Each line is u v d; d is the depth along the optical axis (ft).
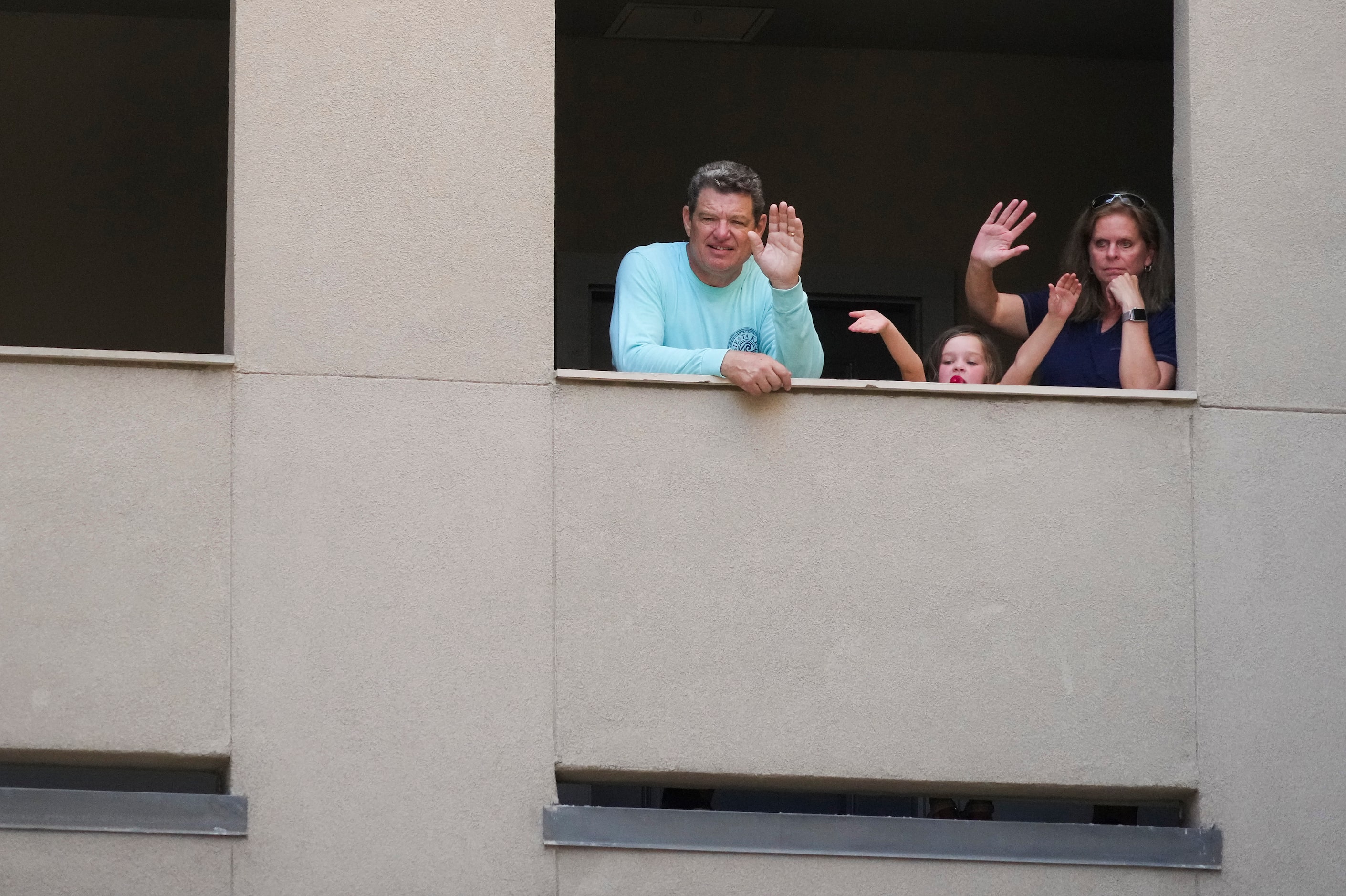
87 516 47.24
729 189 50.11
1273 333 52.24
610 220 70.90
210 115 70.44
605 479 49.26
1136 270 53.36
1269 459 51.70
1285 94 53.31
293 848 47.06
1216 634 50.78
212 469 47.93
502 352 49.34
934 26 71.31
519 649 48.44
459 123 50.08
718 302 51.57
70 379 47.65
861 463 50.08
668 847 48.32
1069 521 50.60
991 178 73.10
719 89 72.02
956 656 49.78
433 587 48.32
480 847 47.70
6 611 46.65
